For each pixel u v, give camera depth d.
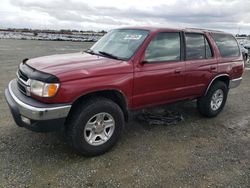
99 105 3.62
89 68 3.60
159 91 4.39
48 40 33.94
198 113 5.85
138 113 5.43
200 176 3.40
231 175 3.46
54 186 3.05
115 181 3.21
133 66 3.99
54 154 3.76
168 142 4.34
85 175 3.30
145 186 3.14
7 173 3.25
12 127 4.59
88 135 3.68
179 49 4.69
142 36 4.32
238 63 5.90
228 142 4.46
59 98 3.29
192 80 4.89
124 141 4.30
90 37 42.88
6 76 8.81
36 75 3.38
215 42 5.41
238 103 6.88
